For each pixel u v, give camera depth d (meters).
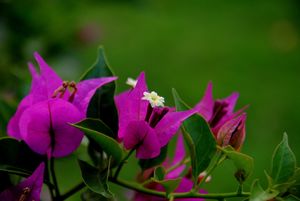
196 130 0.43
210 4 2.87
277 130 1.79
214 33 2.52
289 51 2.36
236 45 2.40
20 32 0.83
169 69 2.16
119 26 2.50
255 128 1.79
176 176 0.46
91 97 0.44
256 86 2.06
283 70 2.20
